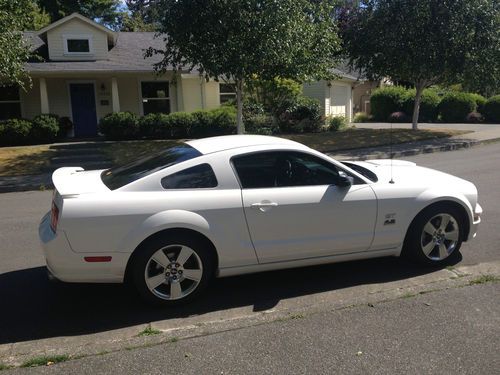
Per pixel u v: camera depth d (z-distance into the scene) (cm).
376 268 517
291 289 470
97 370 330
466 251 555
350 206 470
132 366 333
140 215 413
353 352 343
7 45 1258
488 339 355
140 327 400
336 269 518
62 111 2044
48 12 3612
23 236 697
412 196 490
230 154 455
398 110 3094
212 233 429
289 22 1385
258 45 1377
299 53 1503
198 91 2148
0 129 1716
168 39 1488
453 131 2114
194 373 322
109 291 478
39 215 855
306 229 460
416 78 2031
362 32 2008
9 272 539
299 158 472
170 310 432
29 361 341
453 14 1783
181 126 1916
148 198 420
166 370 327
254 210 441
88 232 404
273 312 415
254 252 448
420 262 505
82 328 401
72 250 404
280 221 450
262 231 447
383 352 342
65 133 1980
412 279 480
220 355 344
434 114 2978
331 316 401
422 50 1844
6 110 1994
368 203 475
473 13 1770
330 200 463
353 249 480
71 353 353
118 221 409
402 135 1973
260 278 499
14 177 1308
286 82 2116
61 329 400
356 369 322
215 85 2169
